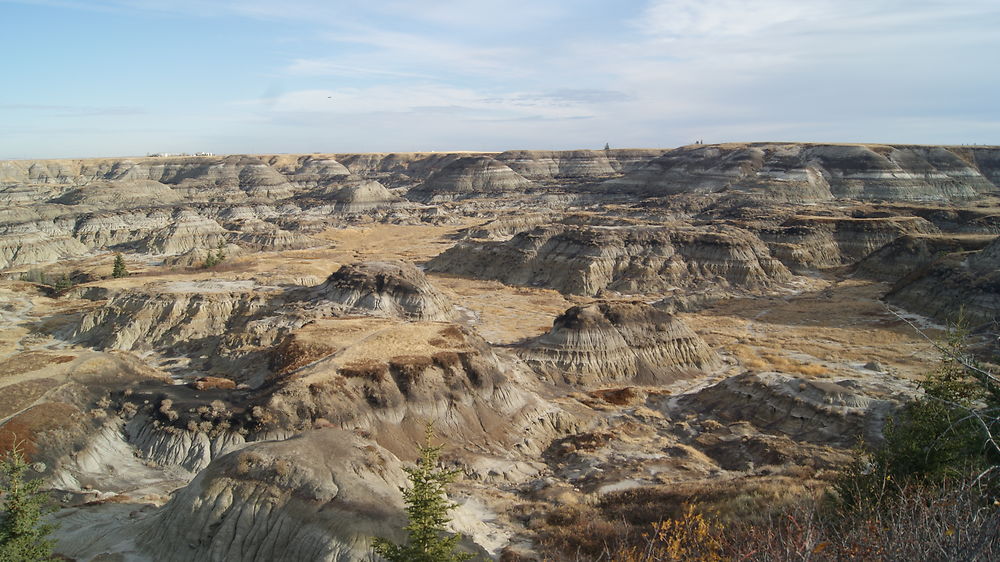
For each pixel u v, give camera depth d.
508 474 44.06
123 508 35.41
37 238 140.38
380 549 23.22
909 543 11.74
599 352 66.25
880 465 23.31
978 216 136.62
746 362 70.31
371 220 196.88
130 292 80.75
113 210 169.25
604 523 32.00
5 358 57.66
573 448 48.59
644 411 56.59
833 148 199.88
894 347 74.25
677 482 40.59
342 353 51.84
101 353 56.84
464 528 32.31
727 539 20.61
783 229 135.88
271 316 73.38
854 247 131.75
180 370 64.12
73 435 42.97
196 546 28.30
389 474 31.69
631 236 121.12
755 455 45.16
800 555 12.50
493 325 86.94
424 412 48.06
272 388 47.38
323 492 28.86
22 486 27.59
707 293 104.88
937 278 90.12
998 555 10.68
